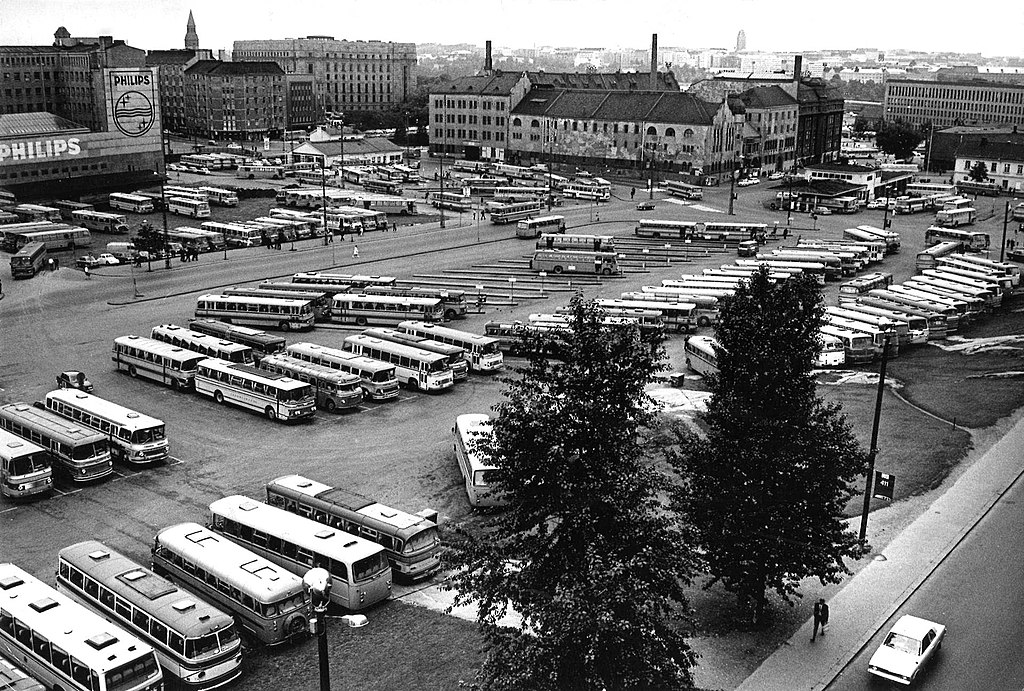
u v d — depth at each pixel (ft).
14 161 527.81
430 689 127.34
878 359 286.05
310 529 155.02
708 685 127.75
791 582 153.69
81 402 216.95
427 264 418.92
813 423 140.15
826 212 587.68
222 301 317.22
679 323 316.19
